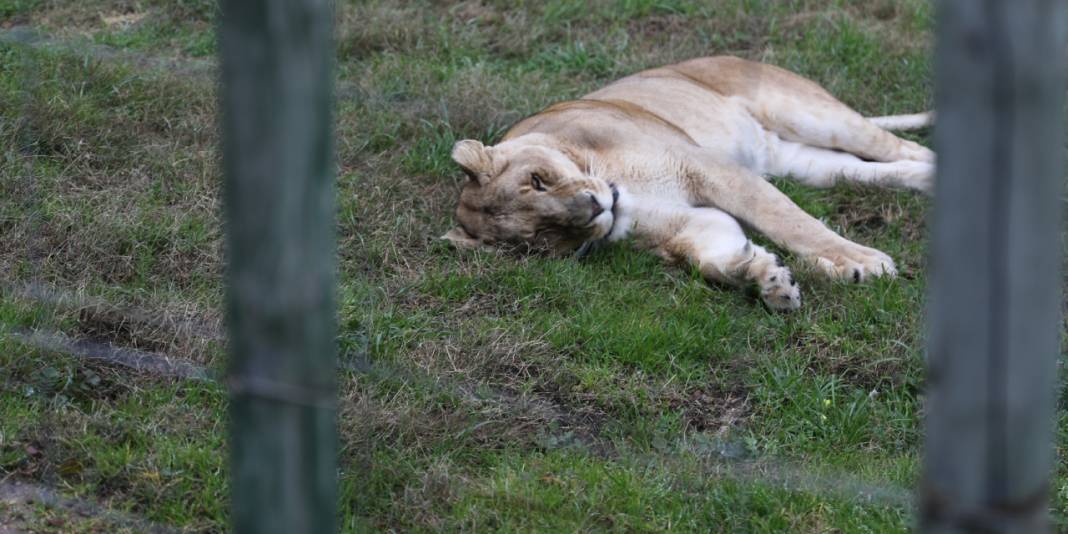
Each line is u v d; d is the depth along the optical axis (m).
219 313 8.26
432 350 8.10
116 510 6.32
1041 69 2.98
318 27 3.50
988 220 3.06
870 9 14.77
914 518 6.46
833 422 7.51
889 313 8.56
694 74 11.57
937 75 3.09
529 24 14.05
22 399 7.17
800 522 6.42
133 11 13.95
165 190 10.07
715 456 7.15
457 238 9.84
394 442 7.07
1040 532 3.28
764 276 8.78
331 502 3.90
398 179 10.65
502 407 7.52
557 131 10.16
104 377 7.52
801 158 11.41
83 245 8.94
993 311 3.10
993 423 3.16
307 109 3.52
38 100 10.71
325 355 3.74
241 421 3.78
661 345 8.27
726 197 9.86
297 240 3.59
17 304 7.98
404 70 12.63
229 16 3.49
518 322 8.55
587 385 7.85
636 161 9.98
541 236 9.65
